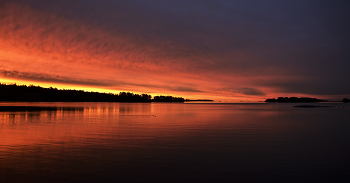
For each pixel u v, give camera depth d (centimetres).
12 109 4622
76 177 688
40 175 702
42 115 3045
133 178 684
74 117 2823
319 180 685
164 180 672
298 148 1087
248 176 712
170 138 1338
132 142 1208
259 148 1083
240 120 2619
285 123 2244
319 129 1772
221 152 1002
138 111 4869
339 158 913
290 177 707
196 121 2467
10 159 865
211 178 692
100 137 1355
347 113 4116
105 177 690
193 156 933
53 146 1091
